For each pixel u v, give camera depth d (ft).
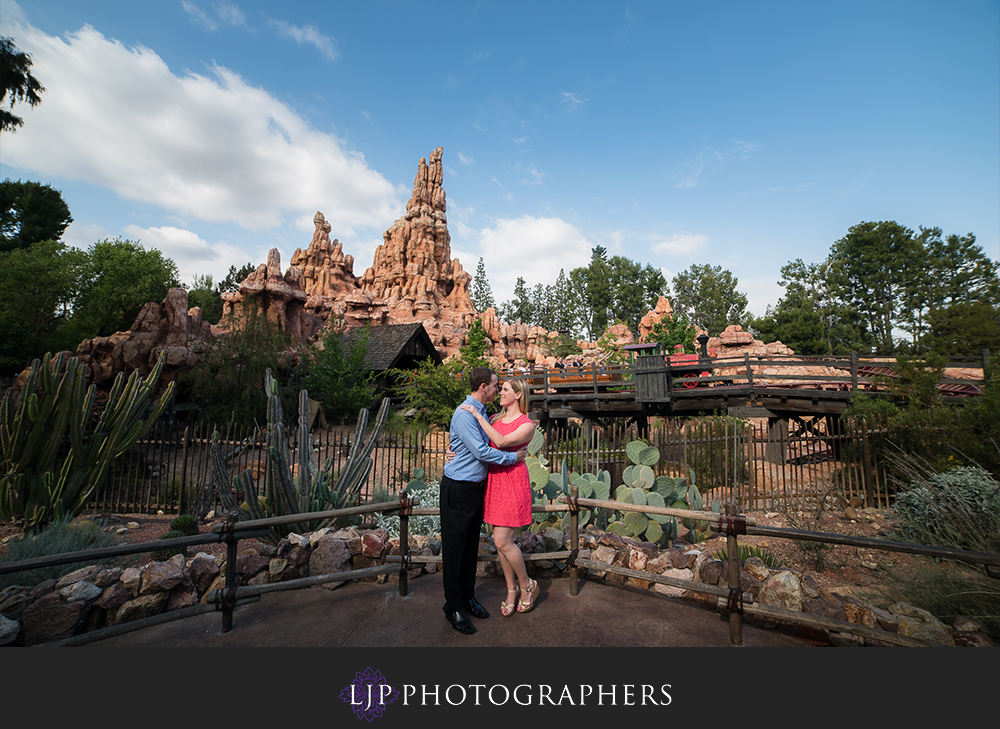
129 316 96.17
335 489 20.16
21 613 9.07
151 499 31.94
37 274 83.56
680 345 61.52
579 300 286.46
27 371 39.55
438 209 194.18
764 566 10.51
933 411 28.78
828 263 200.44
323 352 61.52
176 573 10.44
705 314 247.50
